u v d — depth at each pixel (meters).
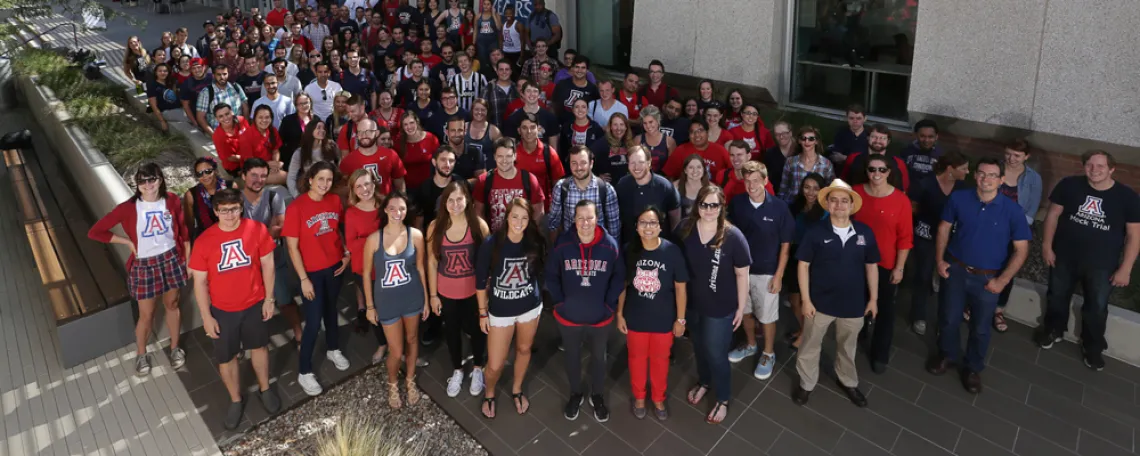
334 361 5.46
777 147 6.39
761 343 5.71
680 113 7.34
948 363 5.23
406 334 4.94
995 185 4.64
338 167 6.22
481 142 6.47
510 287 4.50
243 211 5.30
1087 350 5.21
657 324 4.49
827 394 5.06
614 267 4.45
